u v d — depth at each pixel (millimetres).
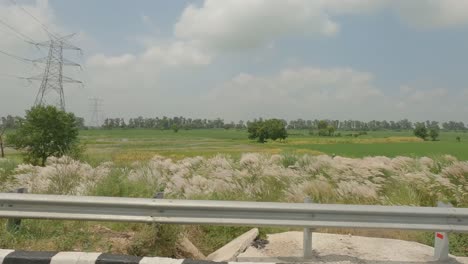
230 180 10930
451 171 9734
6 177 14266
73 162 12867
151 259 3951
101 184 7992
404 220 4387
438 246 4629
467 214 4340
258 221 4375
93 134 126562
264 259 4605
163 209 4465
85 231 4902
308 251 4680
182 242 5047
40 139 31156
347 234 5926
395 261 4570
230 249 5000
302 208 4352
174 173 14562
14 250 4043
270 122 104438
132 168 14750
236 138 119938
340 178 11117
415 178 9625
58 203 4449
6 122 44219
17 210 4516
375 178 10359
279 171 11680
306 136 130000
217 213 4426
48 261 3875
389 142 94250
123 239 4816
